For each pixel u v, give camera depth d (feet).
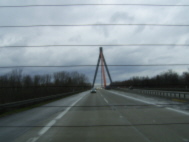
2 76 50.06
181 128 18.29
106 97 76.28
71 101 57.57
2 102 45.34
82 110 34.96
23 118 26.35
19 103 37.91
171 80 65.05
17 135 16.76
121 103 47.50
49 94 58.39
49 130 18.58
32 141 14.82
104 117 26.13
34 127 20.07
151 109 33.78
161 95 62.64
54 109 37.17
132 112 30.55
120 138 15.20
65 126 20.42
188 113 28.12
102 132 17.39
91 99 65.92
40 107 41.14
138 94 95.76
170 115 26.43
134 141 14.26
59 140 14.98
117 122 22.13
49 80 56.13
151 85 63.36
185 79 65.05
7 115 29.58
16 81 51.26
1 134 17.17
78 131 17.99
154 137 15.23
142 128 18.61
